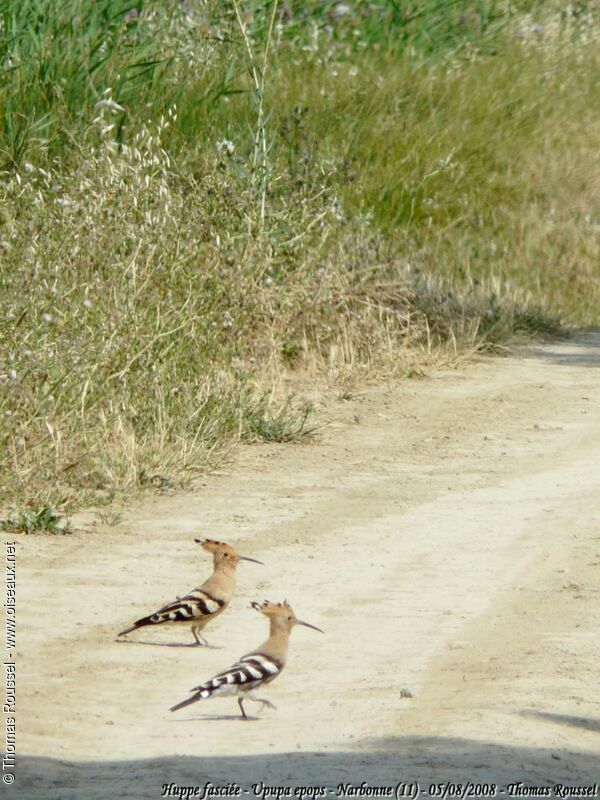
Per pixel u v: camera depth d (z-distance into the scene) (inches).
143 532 985.5
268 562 922.1
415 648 750.5
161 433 1187.3
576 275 2208.4
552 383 1619.1
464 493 1131.3
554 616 812.6
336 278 1638.8
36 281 1195.9
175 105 1851.6
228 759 565.9
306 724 621.6
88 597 828.0
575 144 2549.2
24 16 1909.4
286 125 1964.8
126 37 2020.2
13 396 1089.4
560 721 633.6
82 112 1756.9
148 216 1348.4
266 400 1373.0
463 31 2842.0
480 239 2255.2
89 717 628.4
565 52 2891.2
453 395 1534.2
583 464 1237.1
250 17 2237.9
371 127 2332.7
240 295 1434.5
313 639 765.3
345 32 2647.6
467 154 2412.6
